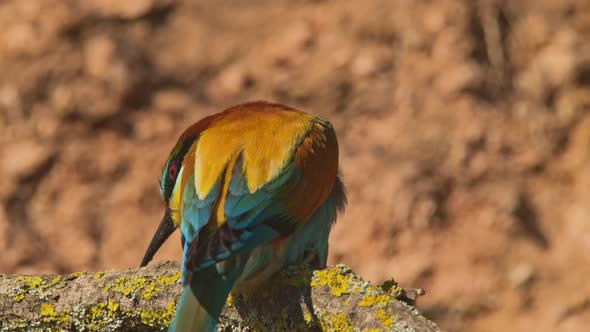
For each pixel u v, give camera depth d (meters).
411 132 14.67
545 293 13.41
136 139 14.65
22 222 13.81
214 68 15.45
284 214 5.68
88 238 13.73
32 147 14.38
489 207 14.00
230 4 16.22
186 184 5.73
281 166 5.80
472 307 13.20
